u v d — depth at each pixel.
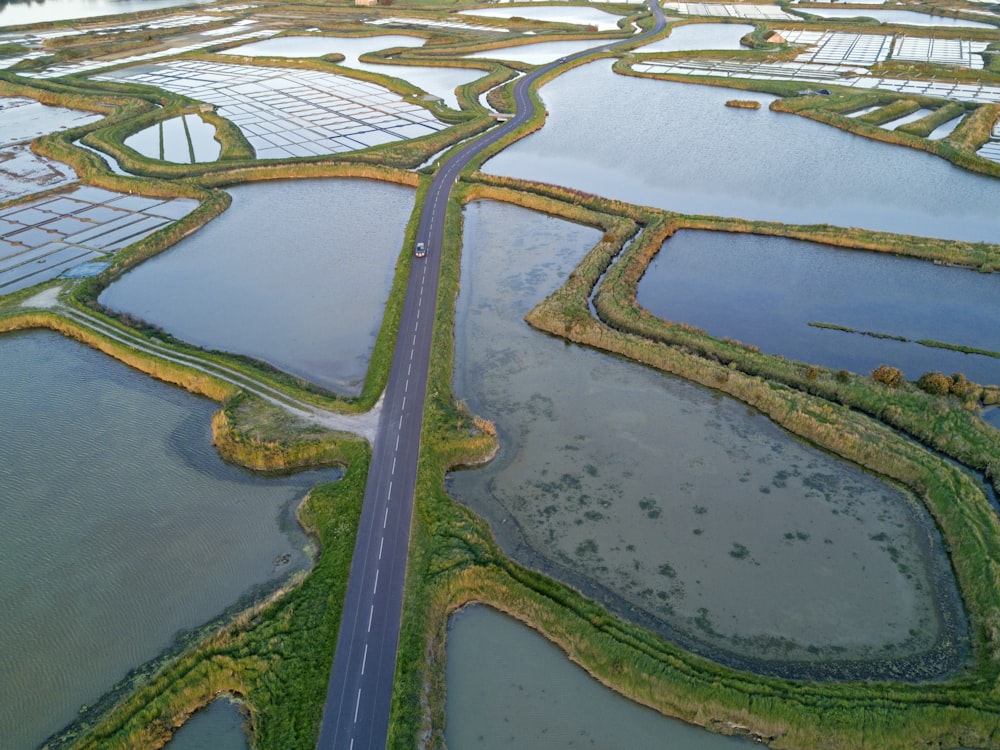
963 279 77.25
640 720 37.53
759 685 37.75
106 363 67.12
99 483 52.84
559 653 40.75
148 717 37.38
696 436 56.31
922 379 58.59
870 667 39.41
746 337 68.25
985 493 49.28
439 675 39.12
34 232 93.44
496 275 81.44
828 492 50.84
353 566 44.62
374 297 77.62
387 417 57.31
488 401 60.66
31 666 40.34
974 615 41.72
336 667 39.16
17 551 47.31
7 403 61.47
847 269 80.06
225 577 45.34
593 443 55.72
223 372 63.78
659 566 45.41
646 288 77.12
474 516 48.56
